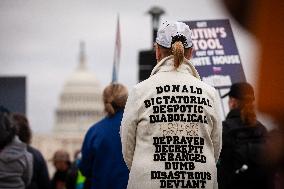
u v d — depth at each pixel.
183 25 5.84
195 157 5.40
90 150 8.63
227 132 7.81
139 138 5.52
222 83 10.09
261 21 1.74
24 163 9.54
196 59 10.11
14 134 9.50
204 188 5.39
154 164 5.38
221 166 7.95
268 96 1.75
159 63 5.68
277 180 1.98
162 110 5.48
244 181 7.78
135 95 5.59
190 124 5.46
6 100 14.20
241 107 7.76
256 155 7.70
